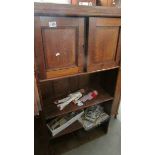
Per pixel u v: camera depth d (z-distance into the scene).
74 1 0.93
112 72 1.31
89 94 1.39
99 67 1.03
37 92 0.85
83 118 1.46
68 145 1.50
